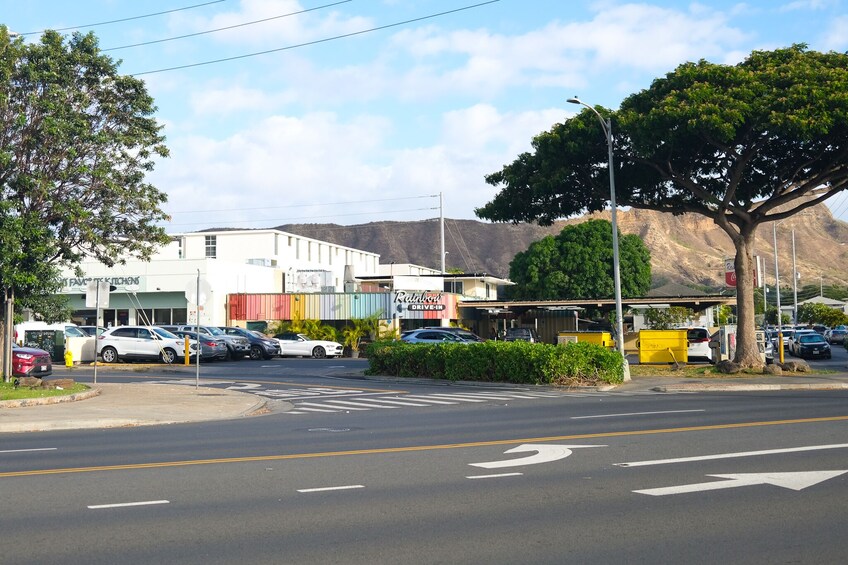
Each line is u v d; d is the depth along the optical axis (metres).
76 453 12.62
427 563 6.30
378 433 14.82
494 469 10.45
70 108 23.11
